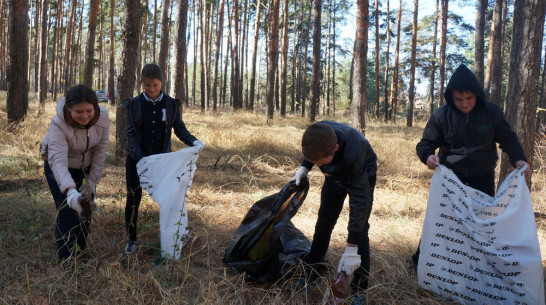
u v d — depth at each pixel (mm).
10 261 3295
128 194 3723
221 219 4797
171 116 3773
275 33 18578
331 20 42844
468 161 3383
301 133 13242
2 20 35500
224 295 2904
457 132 3348
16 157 7164
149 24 41219
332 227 3219
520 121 5191
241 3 35594
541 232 4809
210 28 36062
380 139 11836
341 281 2768
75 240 3256
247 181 6883
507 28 35469
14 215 4289
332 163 2818
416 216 5359
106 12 31344
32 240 3658
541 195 6676
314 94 18219
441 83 25578
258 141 10461
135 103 3695
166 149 3787
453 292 3127
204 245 3646
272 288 3158
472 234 3041
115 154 7887
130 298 2811
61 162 3062
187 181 3549
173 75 13141
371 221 5016
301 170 3281
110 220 4367
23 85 9664
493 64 18672
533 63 5102
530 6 5047
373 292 3131
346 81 58156
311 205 5562
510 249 2973
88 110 3043
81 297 2893
